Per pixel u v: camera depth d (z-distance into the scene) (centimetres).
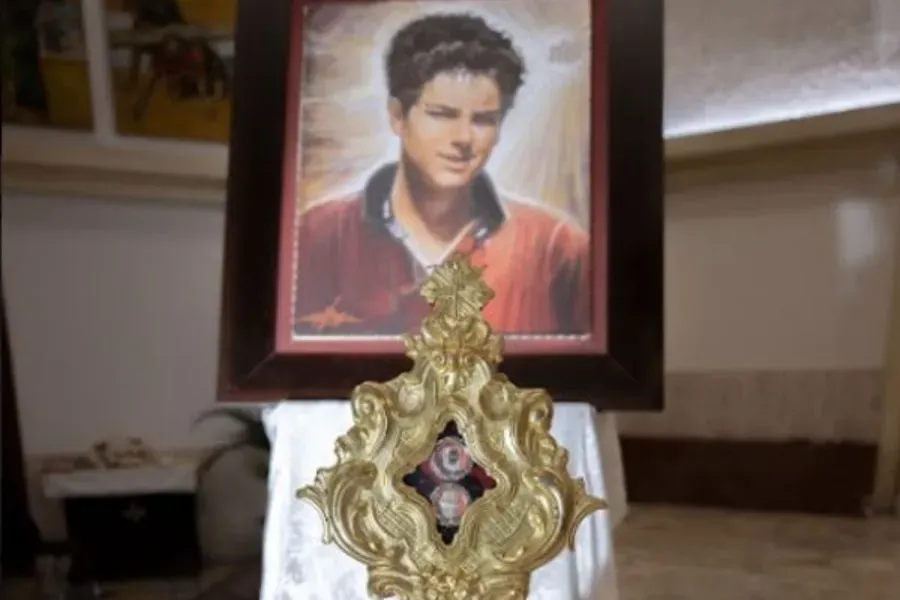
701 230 446
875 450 388
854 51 387
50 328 479
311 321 177
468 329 142
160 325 496
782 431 415
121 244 488
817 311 414
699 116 429
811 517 393
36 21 441
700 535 366
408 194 180
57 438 479
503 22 183
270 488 179
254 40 182
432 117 181
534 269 176
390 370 174
